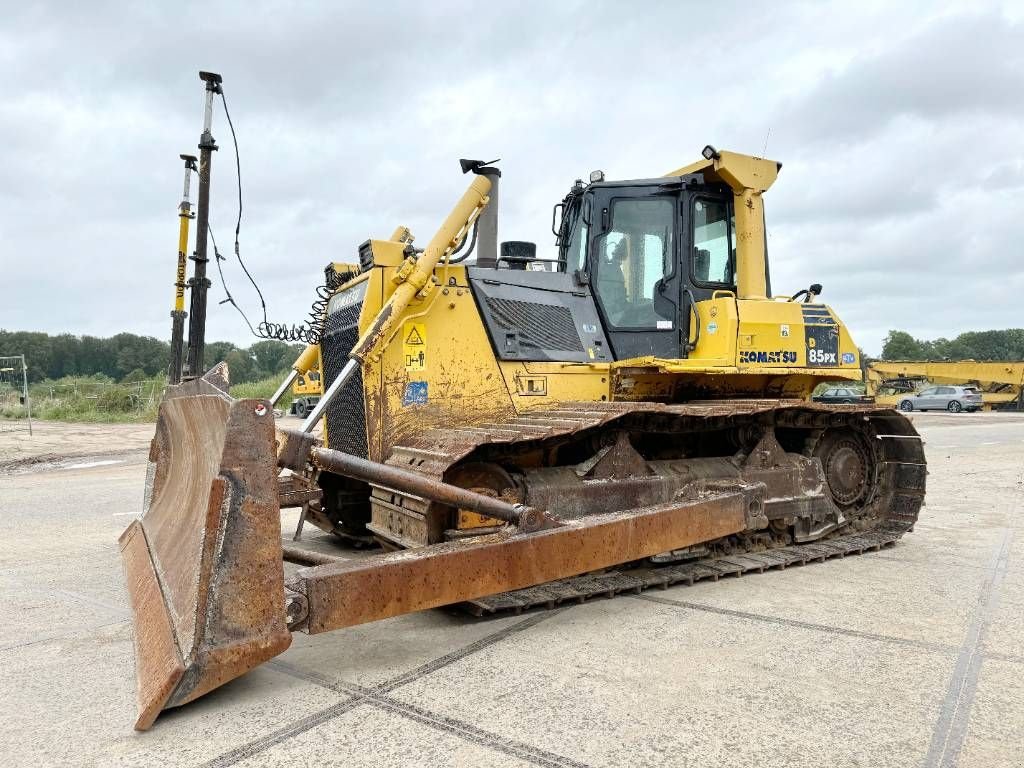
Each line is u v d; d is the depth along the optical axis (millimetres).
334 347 5711
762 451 5758
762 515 5246
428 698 3043
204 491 3637
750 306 5840
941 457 13992
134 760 2547
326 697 3061
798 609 4320
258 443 2945
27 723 2840
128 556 4641
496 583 3701
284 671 3350
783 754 2574
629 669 3355
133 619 3555
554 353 5594
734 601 4496
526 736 2705
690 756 2559
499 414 5312
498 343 5336
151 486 5367
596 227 6102
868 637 3805
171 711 2938
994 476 11148
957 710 2934
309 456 3527
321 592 3113
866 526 6410
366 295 5125
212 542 2848
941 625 4008
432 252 5039
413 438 4895
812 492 5938
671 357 6047
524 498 4844
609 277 6098
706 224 6273
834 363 6270
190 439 4266
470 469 4719
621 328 6000
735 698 3035
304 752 2596
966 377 37062
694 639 3773
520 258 6121
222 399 3383
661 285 6102
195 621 2801
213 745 2652
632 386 5875
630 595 4641
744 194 6227
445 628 3971
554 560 3934
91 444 17734
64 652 3613
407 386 5027
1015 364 35781
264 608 2916
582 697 3043
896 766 2500
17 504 8523
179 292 8945
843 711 2918
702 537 4777
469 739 2684
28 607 4375
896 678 3254
